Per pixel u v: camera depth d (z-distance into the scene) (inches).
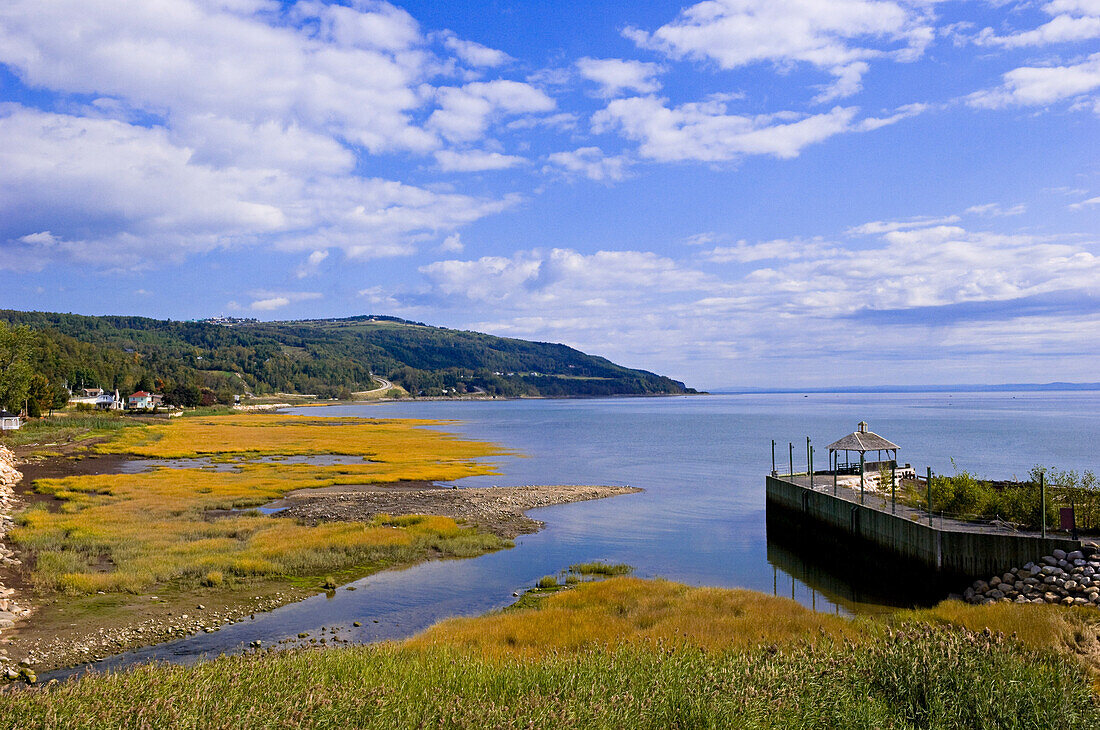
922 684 381.7
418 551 1291.8
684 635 722.2
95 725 313.3
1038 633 690.2
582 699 360.2
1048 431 4881.9
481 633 755.4
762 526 1690.5
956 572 997.8
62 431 3710.6
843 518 1315.2
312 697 353.1
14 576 1001.5
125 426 4392.2
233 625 853.2
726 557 1352.1
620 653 483.2
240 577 1071.6
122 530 1328.7
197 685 379.2
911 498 1355.8
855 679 391.5
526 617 844.6
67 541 1206.9
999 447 3644.2
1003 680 378.3
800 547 1480.1
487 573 1149.7
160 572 1042.7
